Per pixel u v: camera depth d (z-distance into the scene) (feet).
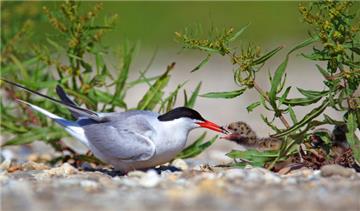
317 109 37.40
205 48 37.52
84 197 30.86
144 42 112.16
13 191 31.89
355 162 39.11
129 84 45.16
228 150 55.21
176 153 39.75
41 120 47.09
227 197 30.60
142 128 39.40
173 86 88.79
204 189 31.99
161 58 106.01
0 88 48.24
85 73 45.01
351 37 36.76
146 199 30.40
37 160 48.26
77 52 44.34
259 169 37.06
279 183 33.63
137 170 40.14
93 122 40.83
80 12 48.01
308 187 32.71
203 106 79.05
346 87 37.42
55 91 46.03
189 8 119.55
